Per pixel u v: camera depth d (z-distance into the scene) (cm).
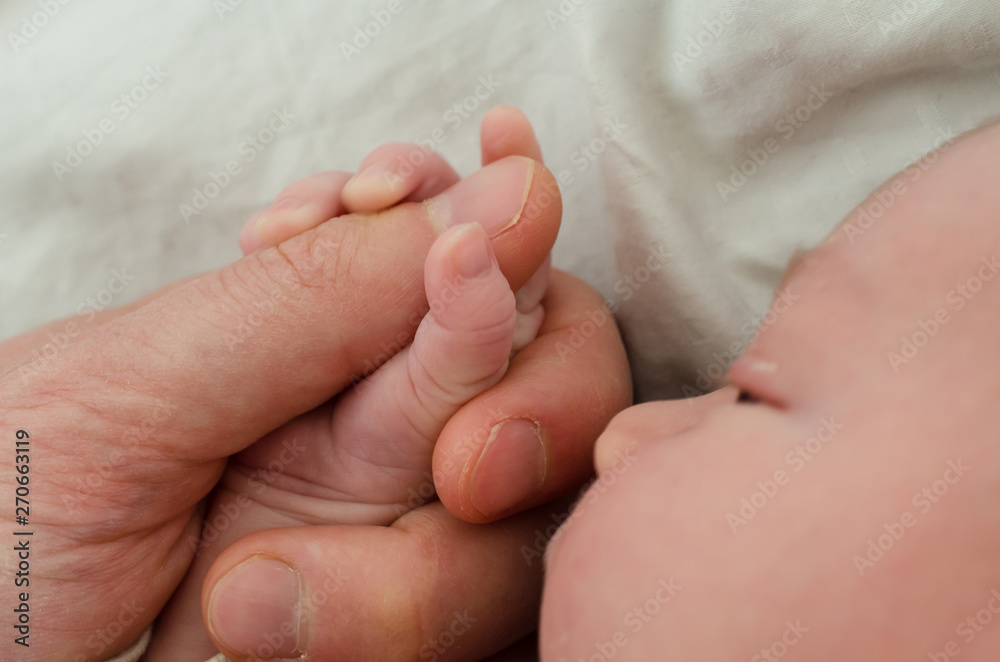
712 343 23
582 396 20
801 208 22
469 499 19
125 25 25
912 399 16
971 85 21
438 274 19
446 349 19
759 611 15
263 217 21
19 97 25
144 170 25
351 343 20
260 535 19
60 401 19
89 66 25
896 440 15
